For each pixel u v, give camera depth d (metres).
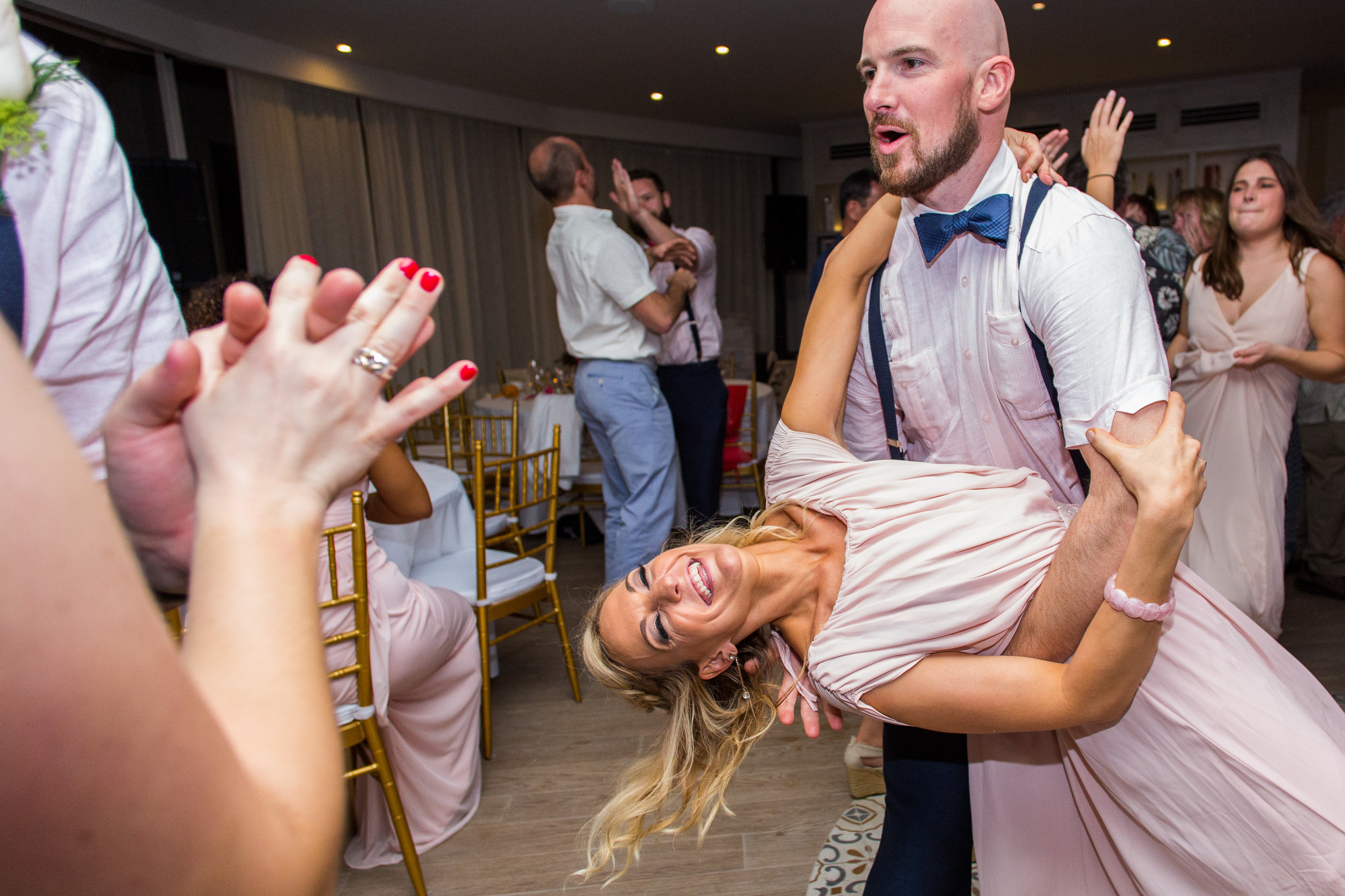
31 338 0.84
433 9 5.20
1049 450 1.31
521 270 7.82
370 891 2.07
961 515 1.19
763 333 10.00
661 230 3.71
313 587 0.42
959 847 1.42
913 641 1.13
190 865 0.31
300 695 0.39
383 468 1.89
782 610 1.39
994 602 1.12
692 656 1.42
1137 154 7.93
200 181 4.80
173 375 0.42
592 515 4.81
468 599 2.66
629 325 3.38
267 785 0.36
